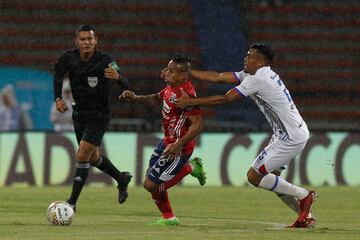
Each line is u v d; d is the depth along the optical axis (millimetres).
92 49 31969
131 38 71312
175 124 27922
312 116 68125
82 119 32938
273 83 27875
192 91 27688
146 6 73000
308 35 73125
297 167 54500
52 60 68625
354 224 31672
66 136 52562
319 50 72250
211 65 70938
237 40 72062
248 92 27656
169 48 71000
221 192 49000
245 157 54625
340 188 52781
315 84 69875
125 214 34906
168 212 29031
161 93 29969
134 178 53312
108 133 53250
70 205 29906
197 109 27531
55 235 24406
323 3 75250
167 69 27688
